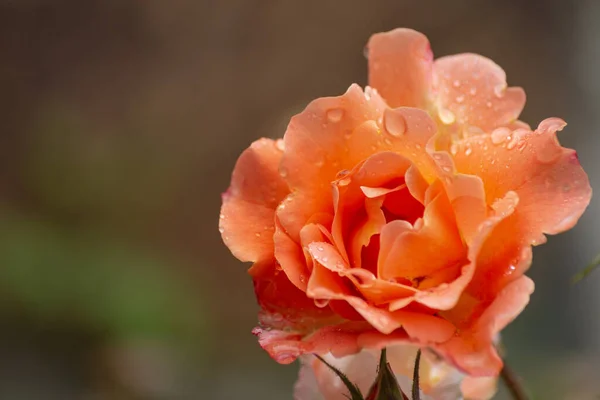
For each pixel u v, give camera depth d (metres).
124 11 2.71
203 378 1.97
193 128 2.73
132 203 2.56
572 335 2.25
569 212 0.40
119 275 2.20
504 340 2.10
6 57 2.66
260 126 2.75
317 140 0.42
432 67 0.44
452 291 0.39
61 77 2.69
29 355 1.97
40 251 2.17
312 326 0.42
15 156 2.57
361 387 0.44
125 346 1.99
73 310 2.06
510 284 0.40
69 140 2.58
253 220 0.43
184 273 2.45
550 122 0.41
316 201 0.42
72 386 1.89
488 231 0.39
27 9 2.66
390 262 0.40
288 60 2.77
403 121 0.41
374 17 2.73
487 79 0.44
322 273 0.41
